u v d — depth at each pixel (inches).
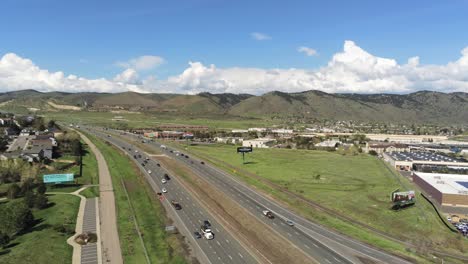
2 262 3137.3
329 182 6953.7
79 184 6028.5
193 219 4500.5
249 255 3486.7
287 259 3437.5
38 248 3452.3
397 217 4889.3
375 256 3565.5
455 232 4379.9
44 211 4557.1
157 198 5374.0
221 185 6358.3
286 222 4468.5
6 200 4886.8
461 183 6245.1
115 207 4913.9
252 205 5206.7
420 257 3585.1
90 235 3853.3
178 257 3376.0
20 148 7795.3
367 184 6879.9
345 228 4352.9
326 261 3422.7
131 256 3430.1
